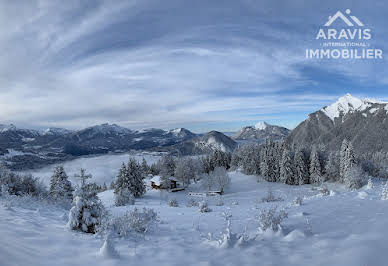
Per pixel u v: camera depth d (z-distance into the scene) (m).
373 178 60.53
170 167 86.31
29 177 25.27
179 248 6.31
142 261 5.40
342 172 63.28
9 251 4.88
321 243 5.66
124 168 52.41
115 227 7.93
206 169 103.12
